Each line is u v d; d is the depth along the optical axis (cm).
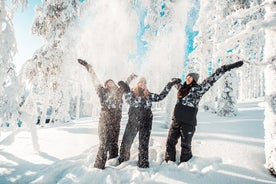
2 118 438
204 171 329
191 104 361
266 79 347
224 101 883
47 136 619
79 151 450
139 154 360
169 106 662
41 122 937
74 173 338
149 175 327
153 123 765
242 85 2036
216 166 339
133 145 466
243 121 696
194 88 362
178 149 434
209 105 1102
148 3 680
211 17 929
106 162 382
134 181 307
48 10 755
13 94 449
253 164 344
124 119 958
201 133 536
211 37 964
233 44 367
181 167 344
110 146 391
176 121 369
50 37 760
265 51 356
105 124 359
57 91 856
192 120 360
